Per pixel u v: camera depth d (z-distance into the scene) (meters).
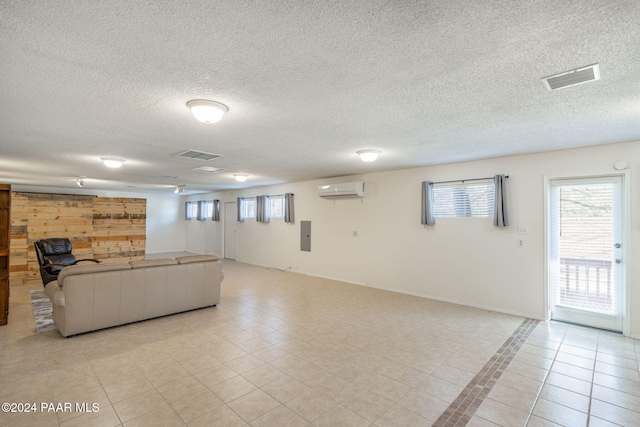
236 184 8.07
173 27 1.41
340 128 3.01
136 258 8.20
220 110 2.35
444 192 5.04
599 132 3.14
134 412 2.15
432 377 2.66
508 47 1.58
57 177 6.56
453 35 1.48
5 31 1.42
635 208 3.51
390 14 1.32
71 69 1.80
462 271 4.81
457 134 3.22
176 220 11.96
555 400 2.34
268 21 1.36
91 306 3.55
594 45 1.56
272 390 2.44
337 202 6.61
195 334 3.59
